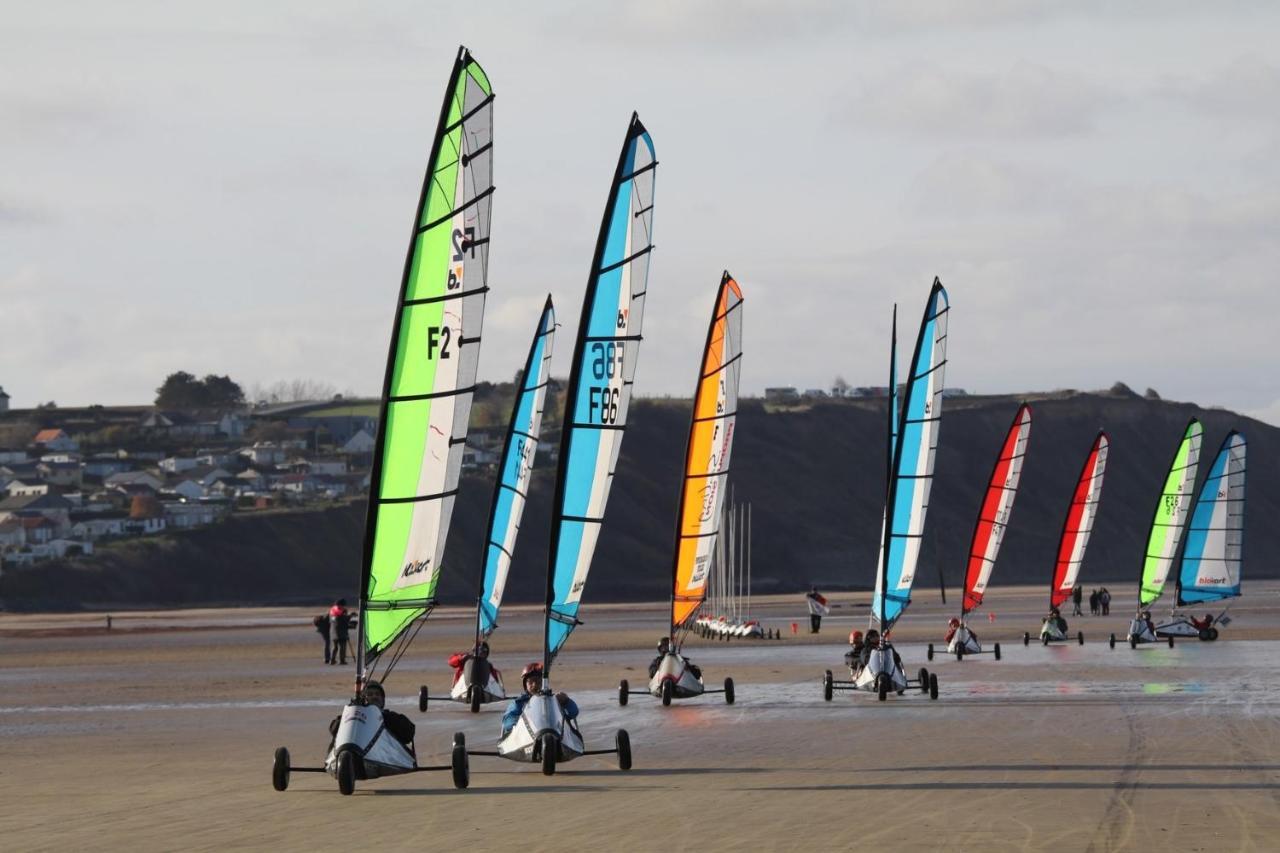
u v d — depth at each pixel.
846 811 53.62
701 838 48.66
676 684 100.12
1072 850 45.56
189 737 88.44
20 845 50.50
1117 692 105.06
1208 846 46.00
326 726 93.06
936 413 118.12
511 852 46.91
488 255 67.12
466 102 66.12
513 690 120.69
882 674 102.69
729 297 104.75
